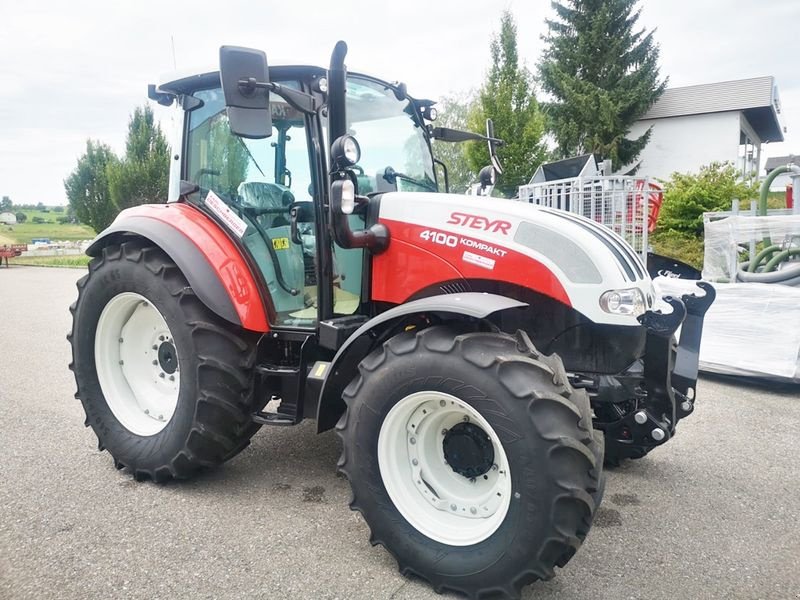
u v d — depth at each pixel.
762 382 5.10
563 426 2.14
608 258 2.70
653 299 3.04
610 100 21.84
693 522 2.92
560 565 2.27
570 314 2.78
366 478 2.52
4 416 4.43
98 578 2.44
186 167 3.53
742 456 3.69
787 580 2.44
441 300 2.43
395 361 2.44
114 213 28.72
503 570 2.22
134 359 3.64
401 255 2.99
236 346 3.12
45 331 7.98
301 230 3.18
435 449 2.57
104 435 3.48
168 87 3.49
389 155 3.49
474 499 2.46
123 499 3.13
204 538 2.76
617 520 2.94
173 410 3.45
